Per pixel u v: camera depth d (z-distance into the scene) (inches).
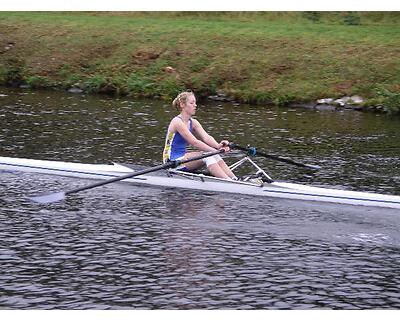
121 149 696.4
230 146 530.3
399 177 602.2
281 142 756.0
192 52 1173.1
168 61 1161.4
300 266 403.2
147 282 380.5
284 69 1099.9
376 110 984.3
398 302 362.6
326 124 874.1
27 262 402.3
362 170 626.5
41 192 534.6
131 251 420.8
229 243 434.9
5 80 1189.7
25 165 594.6
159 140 745.6
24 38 1280.8
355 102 1004.6
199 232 452.8
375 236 448.8
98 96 1087.6
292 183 565.0
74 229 455.5
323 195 513.7
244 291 371.9
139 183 558.6
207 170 582.2
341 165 645.9
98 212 489.1
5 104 972.6
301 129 836.6
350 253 422.3
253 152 547.2
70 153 671.1
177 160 521.3
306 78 1071.6
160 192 535.5
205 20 1374.3
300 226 464.8
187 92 538.3
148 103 1029.2
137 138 754.2
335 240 441.7
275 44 1165.1
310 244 435.2
